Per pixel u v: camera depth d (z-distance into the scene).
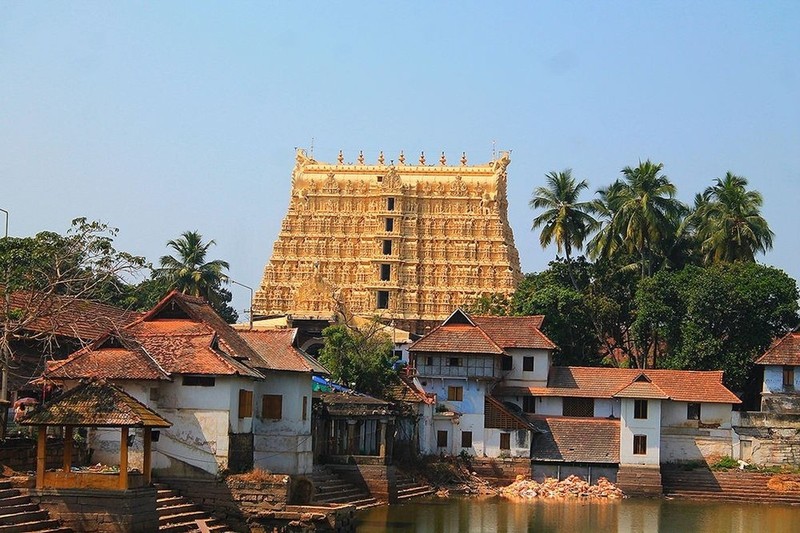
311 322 154.62
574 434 104.50
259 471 68.62
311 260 163.12
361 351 104.06
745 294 113.81
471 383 105.25
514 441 103.75
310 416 81.38
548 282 137.75
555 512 85.69
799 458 104.31
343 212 164.62
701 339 115.38
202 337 71.00
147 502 57.81
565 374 110.38
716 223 130.75
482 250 162.50
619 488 100.50
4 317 67.25
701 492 100.38
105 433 68.44
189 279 141.00
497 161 165.12
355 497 83.62
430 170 164.88
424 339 106.50
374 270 161.62
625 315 131.50
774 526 80.56
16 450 61.97
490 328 111.56
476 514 82.38
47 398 72.88
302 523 65.75
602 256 137.50
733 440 105.38
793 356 108.88
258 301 162.62
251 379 72.12
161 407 68.94
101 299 73.94
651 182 135.75
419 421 101.81
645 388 101.94
